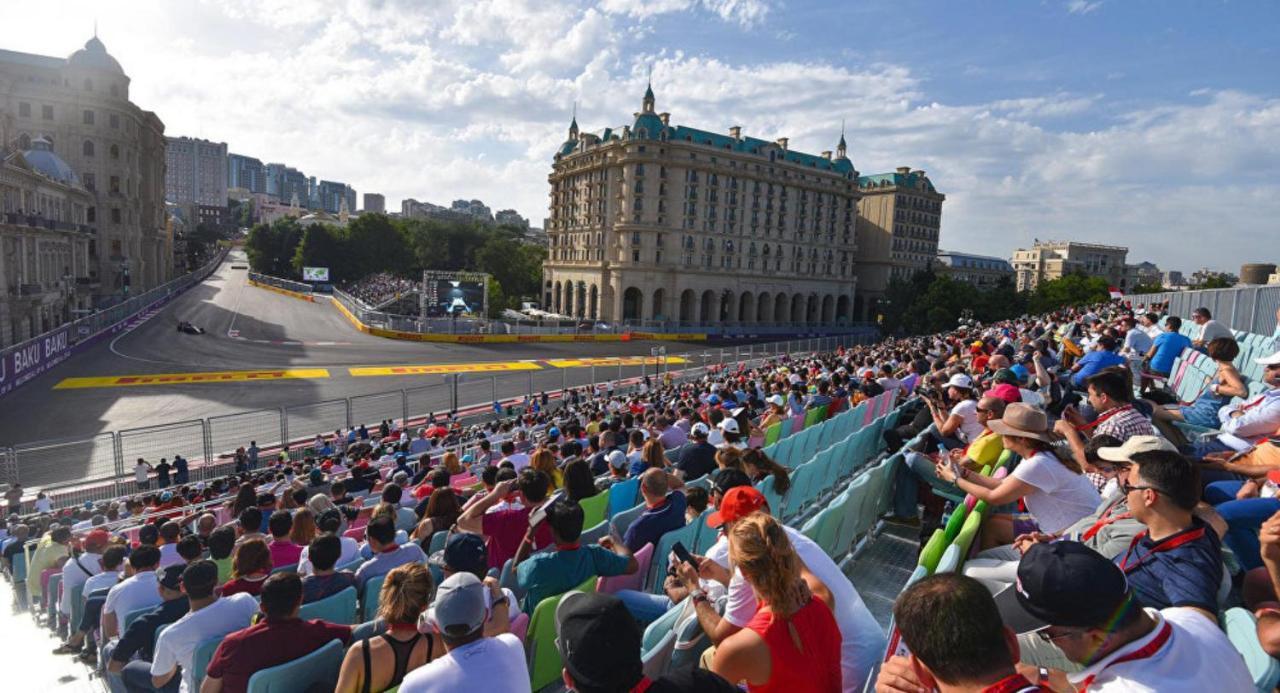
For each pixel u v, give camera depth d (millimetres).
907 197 144250
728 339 106375
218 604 5430
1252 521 4207
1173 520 3309
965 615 2074
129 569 8555
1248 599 3811
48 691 7629
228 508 16156
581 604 2607
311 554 5852
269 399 42094
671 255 111250
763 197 120938
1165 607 3193
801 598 3080
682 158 109562
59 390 41344
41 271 62875
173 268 146875
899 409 11469
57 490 23844
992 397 6293
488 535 6746
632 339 90750
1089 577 2320
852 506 6176
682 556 4105
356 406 41000
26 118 81688
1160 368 12391
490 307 102312
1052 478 4695
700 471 8859
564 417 29719
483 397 45781
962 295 107500
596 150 115750
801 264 128500
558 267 127812
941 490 6680
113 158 88312
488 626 4141
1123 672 2348
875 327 137125
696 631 4258
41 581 10805
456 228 153750
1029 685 2025
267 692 4219
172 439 31875
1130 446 3936
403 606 3961
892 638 3412
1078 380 9867
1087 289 112688
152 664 5465
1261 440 6367
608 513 8539
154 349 57781
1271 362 6473
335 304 104938
